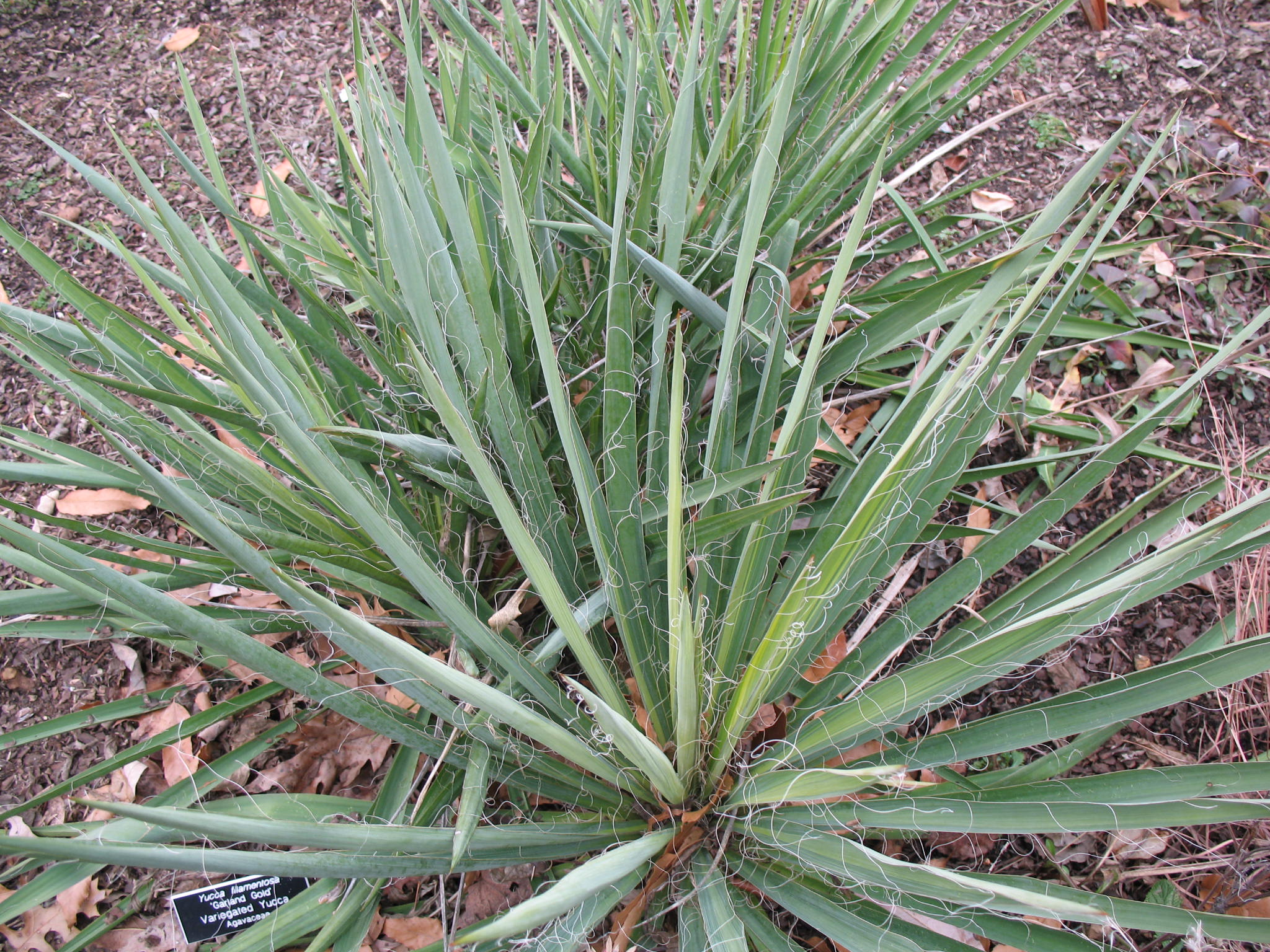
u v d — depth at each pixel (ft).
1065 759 2.43
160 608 1.63
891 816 2.03
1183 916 1.87
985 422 2.12
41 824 2.73
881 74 3.03
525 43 3.18
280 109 4.01
